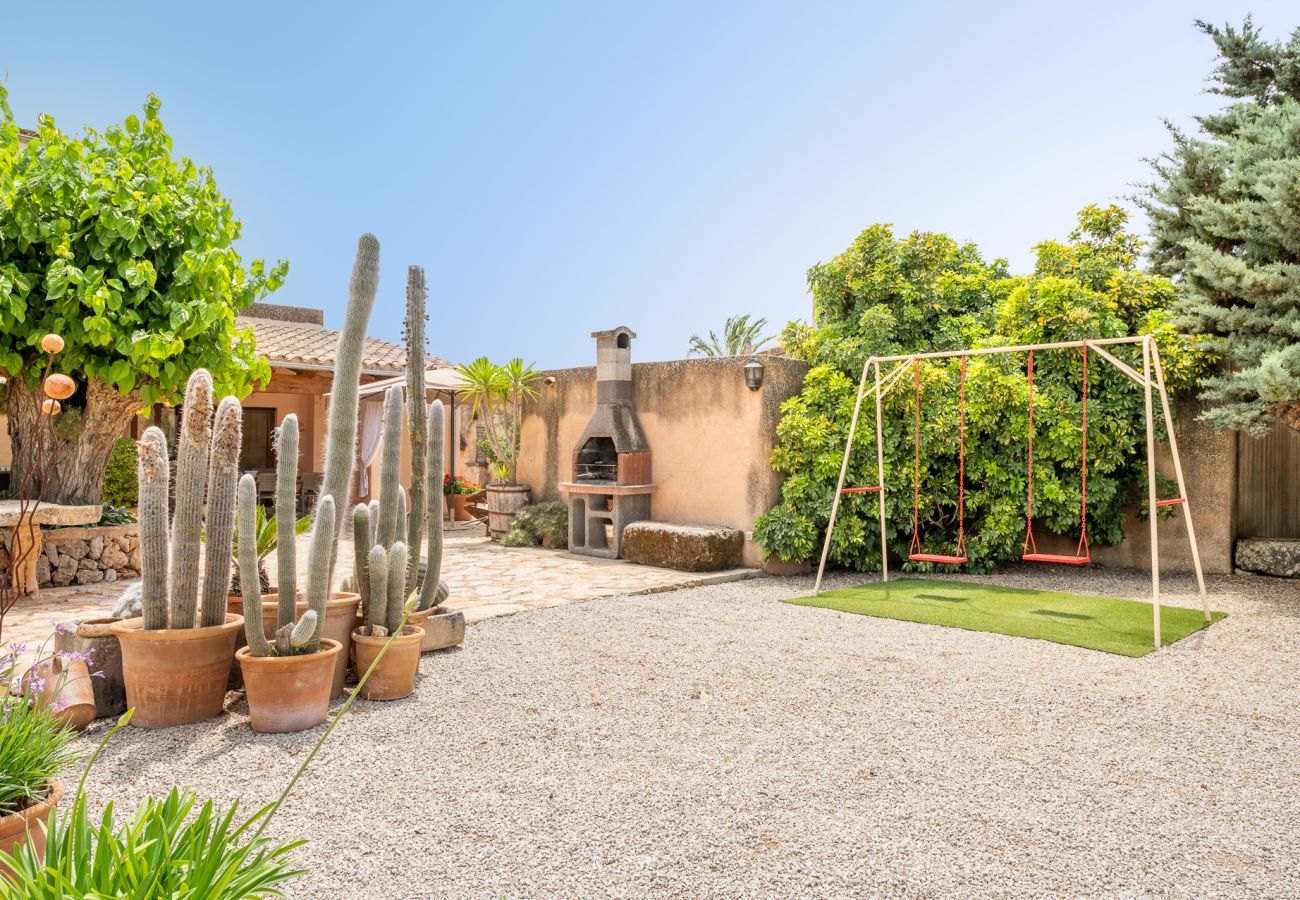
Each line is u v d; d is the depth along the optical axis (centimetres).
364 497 1443
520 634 609
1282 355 754
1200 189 952
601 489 996
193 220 764
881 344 928
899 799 324
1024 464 895
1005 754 375
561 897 248
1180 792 334
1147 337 631
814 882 258
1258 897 253
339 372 483
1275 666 531
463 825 297
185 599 404
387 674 444
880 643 589
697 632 621
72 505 729
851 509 888
